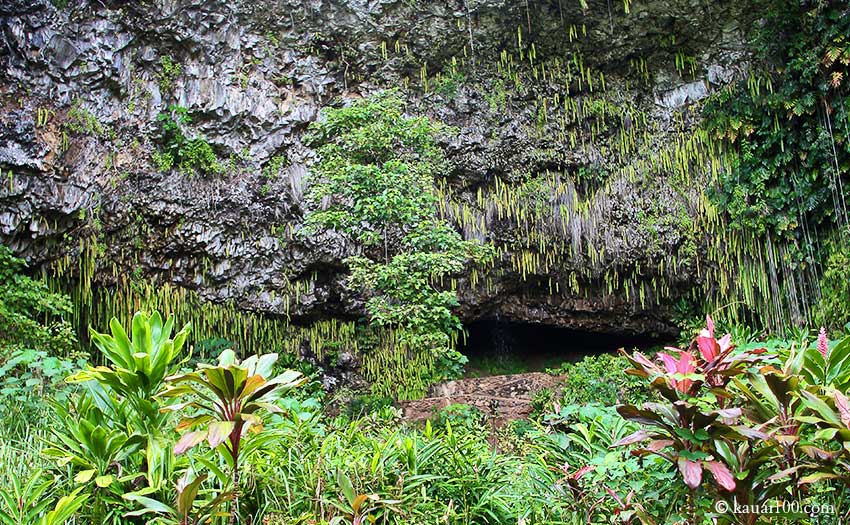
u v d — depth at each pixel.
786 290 9.49
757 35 9.49
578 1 9.27
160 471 2.95
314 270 9.24
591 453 3.40
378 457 3.36
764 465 2.79
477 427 5.15
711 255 9.91
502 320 10.59
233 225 8.89
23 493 2.89
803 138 9.39
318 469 3.17
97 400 3.23
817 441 2.69
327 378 9.36
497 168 9.92
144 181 8.47
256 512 3.10
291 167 9.09
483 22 9.48
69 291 8.28
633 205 10.10
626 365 8.98
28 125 7.81
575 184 10.25
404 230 7.88
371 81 9.73
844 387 2.82
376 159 6.97
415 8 9.25
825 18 8.99
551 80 10.12
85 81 8.34
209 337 9.01
